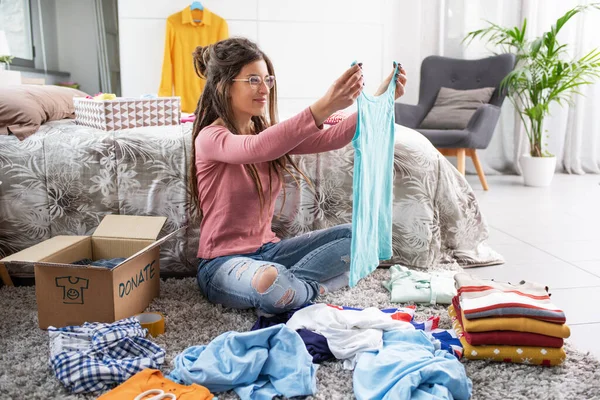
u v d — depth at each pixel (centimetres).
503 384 128
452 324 160
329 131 169
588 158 469
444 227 217
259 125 174
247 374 124
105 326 138
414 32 454
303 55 438
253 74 155
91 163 191
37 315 161
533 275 211
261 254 173
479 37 452
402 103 422
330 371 134
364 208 144
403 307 170
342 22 438
